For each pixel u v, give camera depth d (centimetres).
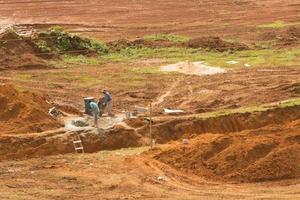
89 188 2991
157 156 3372
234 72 5244
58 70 5341
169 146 3572
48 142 3656
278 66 5397
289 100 4419
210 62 5525
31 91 4625
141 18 7544
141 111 4222
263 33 6588
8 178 3134
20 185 3017
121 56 5822
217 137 3441
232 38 6512
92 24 7256
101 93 4750
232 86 4853
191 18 7512
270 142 3297
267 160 3197
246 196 2938
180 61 5603
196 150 3319
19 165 3378
